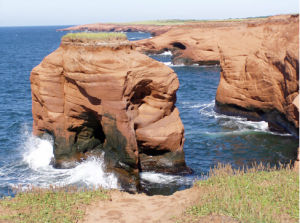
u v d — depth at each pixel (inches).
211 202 485.4
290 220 427.5
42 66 794.8
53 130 808.9
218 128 1123.9
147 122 759.1
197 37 2817.4
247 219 426.3
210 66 2709.2
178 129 786.2
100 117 747.4
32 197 544.1
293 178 559.8
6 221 460.1
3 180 741.9
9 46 5585.6
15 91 1807.3
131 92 723.4
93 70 711.1
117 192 601.9
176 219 458.0
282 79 1040.8
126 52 746.2
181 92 1752.0
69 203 526.6
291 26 1079.6
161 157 786.2
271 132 1075.3
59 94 786.2
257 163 835.4
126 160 714.8
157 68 754.8
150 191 690.2
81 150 828.0
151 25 7844.5
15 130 1120.8
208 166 827.4
